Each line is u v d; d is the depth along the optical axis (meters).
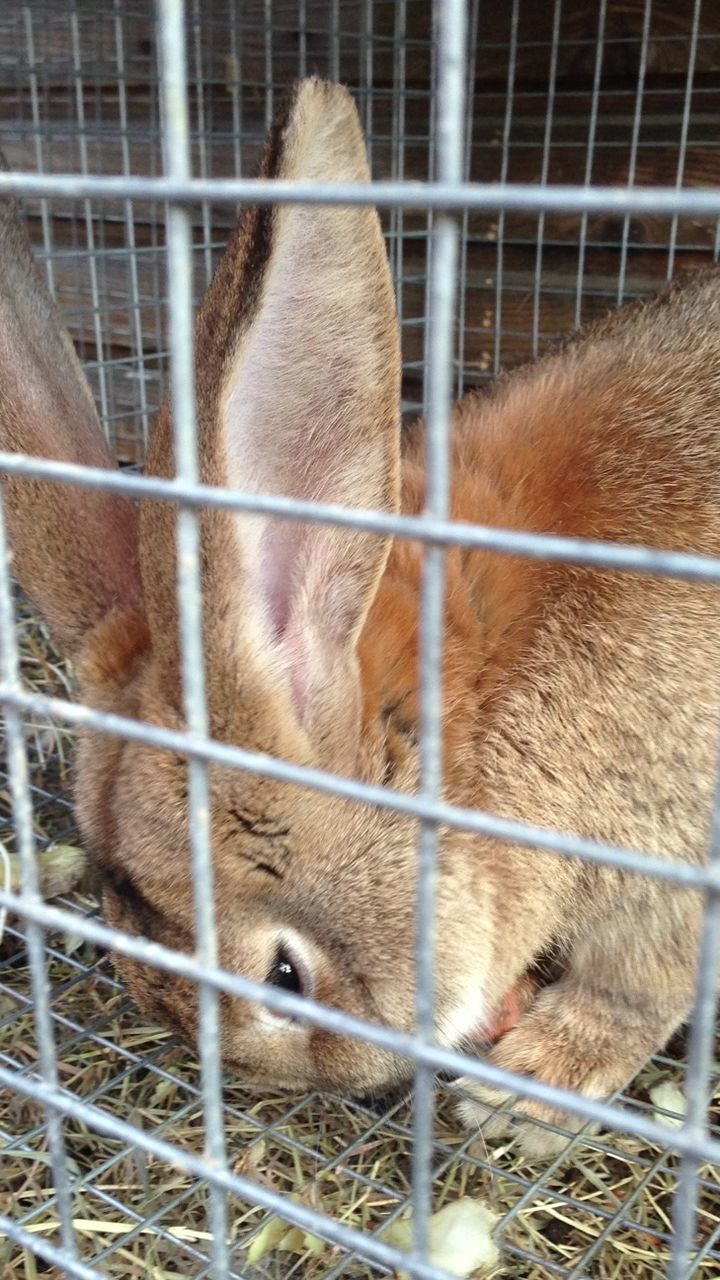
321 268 0.33
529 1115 0.47
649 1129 0.21
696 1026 0.20
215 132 0.95
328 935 0.42
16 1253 0.41
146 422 0.95
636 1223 0.42
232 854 0.39
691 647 0.46
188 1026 0.43
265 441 0.35
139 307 0.91
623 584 0.47
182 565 0.23
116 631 0.46
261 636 0.37
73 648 0.48
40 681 0.75
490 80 0.84
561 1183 0.45
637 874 0.47
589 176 0.77
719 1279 0.39
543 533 0.48
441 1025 0.46
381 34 0.87
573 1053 0.51
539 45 0.80
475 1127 0.48
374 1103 0.48
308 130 0.27
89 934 0.27
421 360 0.93
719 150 0.76
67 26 0.98
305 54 0.90
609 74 0.79
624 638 0.47
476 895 0.45
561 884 0.48
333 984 0.42
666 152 0.79
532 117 0.83
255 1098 0.48
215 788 0.38
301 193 0.20
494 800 0.46
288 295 0.33
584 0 0.78
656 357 0.52
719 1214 0.43
